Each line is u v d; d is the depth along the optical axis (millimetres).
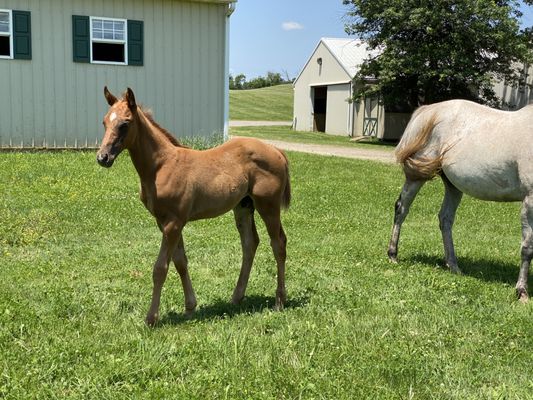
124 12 17328
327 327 5090
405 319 5391
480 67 28312
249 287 6406
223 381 3994
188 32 18141
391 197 12766
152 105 18047
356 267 7328
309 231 9289
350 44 37188
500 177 6547
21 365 4160
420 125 7445
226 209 5457
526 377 4258
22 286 6094
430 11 26250
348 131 35031
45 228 8609
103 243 8062
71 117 17234
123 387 3895
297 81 41875
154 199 5086
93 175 13250
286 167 5824
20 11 16266
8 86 16469
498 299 6211
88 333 4898
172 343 4629
